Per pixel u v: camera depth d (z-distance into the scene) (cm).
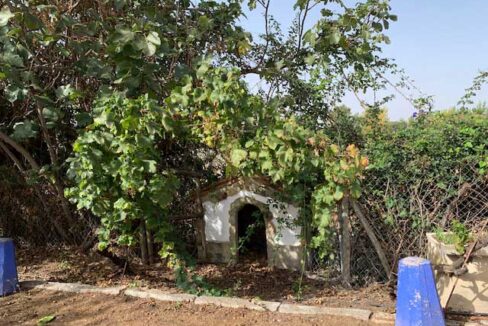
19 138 586
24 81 515
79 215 700
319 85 610
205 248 649
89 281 591
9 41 493
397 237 512
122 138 450
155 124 450
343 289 534
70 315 462
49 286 547
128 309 469
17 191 736
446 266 426
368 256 540
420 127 545
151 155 481
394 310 453
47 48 571
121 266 608
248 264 632
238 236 647
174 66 548
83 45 523
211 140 469
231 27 604
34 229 748
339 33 545
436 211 498
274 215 597
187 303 479
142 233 616
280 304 462
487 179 476
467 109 612
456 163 488
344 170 441
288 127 439
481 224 465
